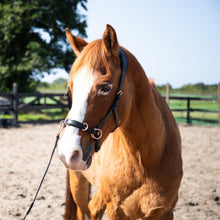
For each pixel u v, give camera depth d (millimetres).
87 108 1391
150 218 1771
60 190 3717
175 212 3100
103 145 1966
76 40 1772
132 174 1719
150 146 1684
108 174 1808
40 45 13508
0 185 3850
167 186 1739
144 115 1672
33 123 10672
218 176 4457
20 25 13422
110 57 1467
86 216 2508
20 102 15039
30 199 3383
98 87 1395
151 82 2461
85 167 1401
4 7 13344
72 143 1341
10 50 13797
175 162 1820
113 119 1510
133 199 1748
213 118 11836
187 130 9266
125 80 1549
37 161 5246
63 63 13438
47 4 13453
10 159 5336
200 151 6207
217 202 3395
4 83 14273
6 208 3096
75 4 14383
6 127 9586
